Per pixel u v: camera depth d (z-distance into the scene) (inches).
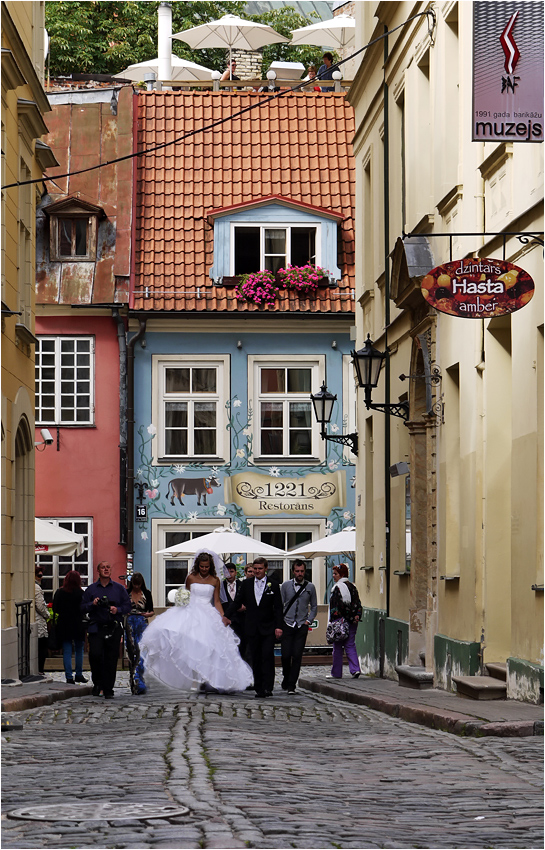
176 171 1334.9
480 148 626.2
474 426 633.0
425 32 761.0
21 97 857.5
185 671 743.1
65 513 1257.4
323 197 1323.8
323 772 369.1
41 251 1282.0
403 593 844.0
